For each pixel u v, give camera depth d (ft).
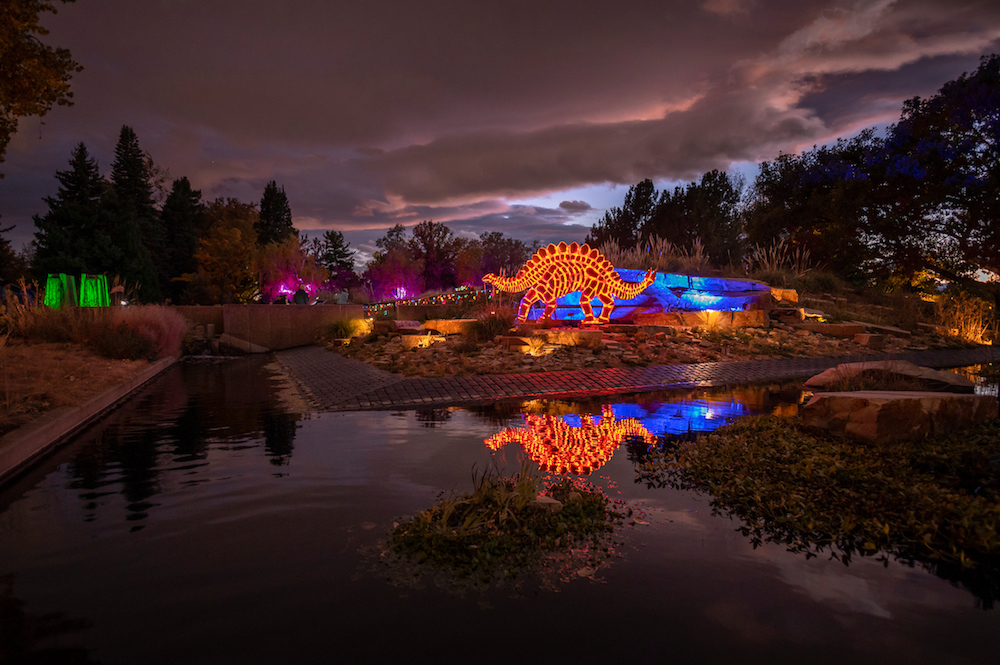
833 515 13.51
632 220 125.18
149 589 9.93
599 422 25.35
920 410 19.90
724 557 11.48
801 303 70.90
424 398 32.09
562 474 17.13
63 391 28.37
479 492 13.96
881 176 89.51
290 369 49.88
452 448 20.30
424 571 10.67
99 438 22.15
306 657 7.95
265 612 9.18
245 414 27.63
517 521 12.55
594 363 42.24
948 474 16.10
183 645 8.25
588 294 54.90
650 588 10.14
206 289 144.36
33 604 9.45
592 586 10.20
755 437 21.02
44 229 115.44
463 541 11.60
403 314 70.23
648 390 36.14
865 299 81.10
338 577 10.40
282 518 13.34
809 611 9.38
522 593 9.93
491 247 198.80
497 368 39.63
